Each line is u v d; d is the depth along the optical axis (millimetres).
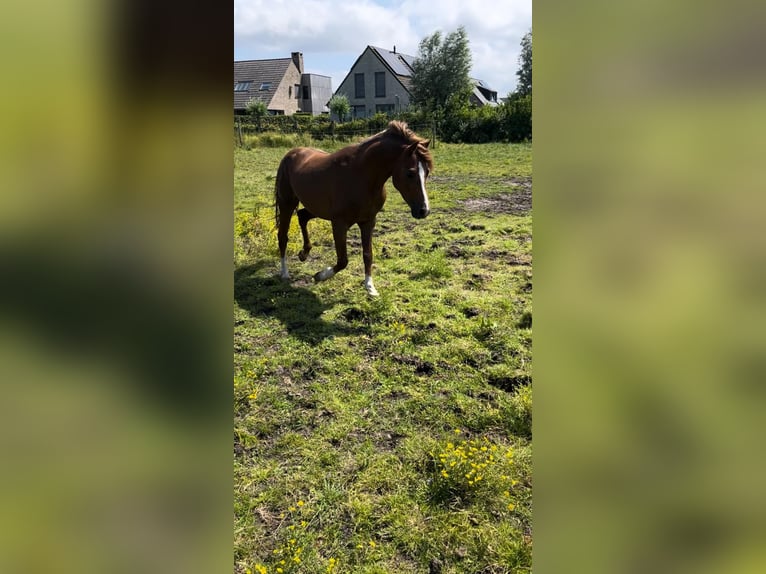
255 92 30375
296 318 4211
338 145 16312
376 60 27375
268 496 2369
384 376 3363
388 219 7020
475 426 2836
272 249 5742
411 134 4059
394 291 4641
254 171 10828
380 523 2219
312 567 2006
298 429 2857
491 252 5555
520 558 2004
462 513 2242
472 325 3965
